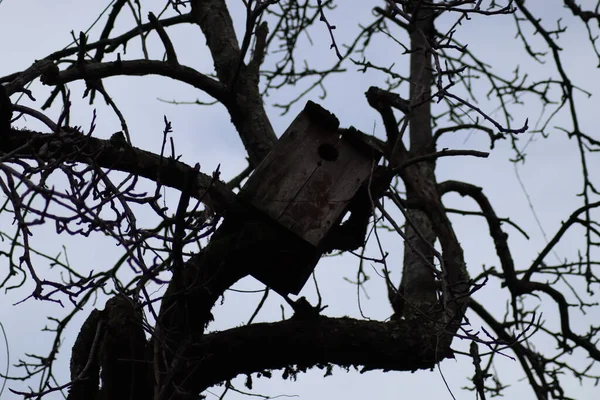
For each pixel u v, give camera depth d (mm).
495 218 12375
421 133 12539
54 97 10531
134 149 8172
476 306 12344
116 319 7750
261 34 11617
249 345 8664
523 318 12633
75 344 8109
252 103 11055
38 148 7805
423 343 8969
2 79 8969
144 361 7406
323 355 8844
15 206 5883
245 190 8438
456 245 10867
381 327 9016
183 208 6637
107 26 11672
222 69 11383
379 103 10031
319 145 8852
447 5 8156
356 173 8750
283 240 8352
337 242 8750
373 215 8047
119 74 9867
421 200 11156
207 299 8102
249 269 8422
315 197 8531
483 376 9711
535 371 12227
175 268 6898
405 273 10859
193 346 8312
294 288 8750
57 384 7367
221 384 9023
